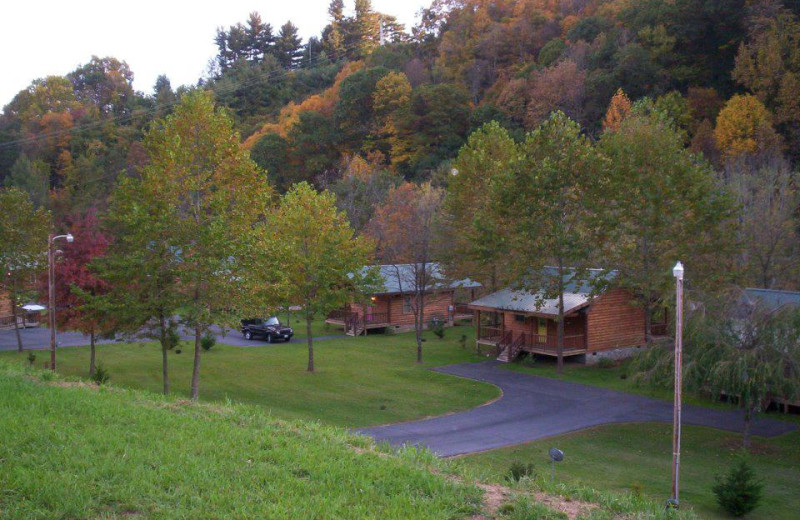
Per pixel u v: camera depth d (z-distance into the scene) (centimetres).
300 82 12456
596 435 2520
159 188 2528
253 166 2633
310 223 3541
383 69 8950
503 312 4138
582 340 3834
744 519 1717
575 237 3550
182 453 971
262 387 3228
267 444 1080
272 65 13562
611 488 1900
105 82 12169
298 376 3494
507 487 1023
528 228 3578
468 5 10881
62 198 7556
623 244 3756
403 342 4666
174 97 11644
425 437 2444
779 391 2261
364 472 966
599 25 8231
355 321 5022
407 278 4725
